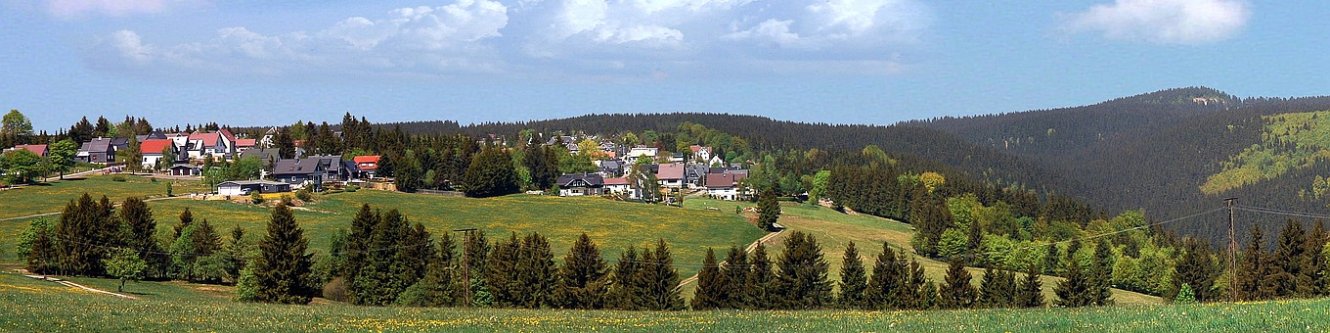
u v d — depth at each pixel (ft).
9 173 647.15
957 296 347.15
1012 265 540.11
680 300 339.77
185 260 385.29
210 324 184.03
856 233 654.53
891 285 347.97
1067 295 353.92
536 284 346.54
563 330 183.93
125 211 403.95
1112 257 529.04
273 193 637.30
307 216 572.51
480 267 372.58
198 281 388.78
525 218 624.18
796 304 345.92
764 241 577.43
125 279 363.56
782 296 347.15
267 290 337.52
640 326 189.88
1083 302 352.90
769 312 221.25
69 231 380.58
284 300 337.93
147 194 625.00
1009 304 349.00
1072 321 174.60
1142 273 489.67
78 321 179.52
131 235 395.55
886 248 352.90
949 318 189.26
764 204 622.54
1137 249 587.68
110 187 651.25
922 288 351.05
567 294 344.90
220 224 522.88
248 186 647.15
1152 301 420.77
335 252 405.39
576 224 608.60
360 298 371.15
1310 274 391.24
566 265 352.90
